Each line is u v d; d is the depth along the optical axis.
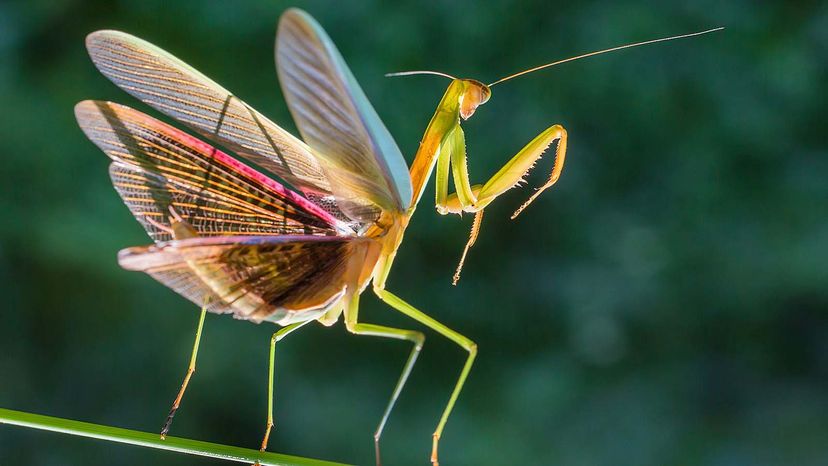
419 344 0.42
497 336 0.95
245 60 0.86
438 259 0.94
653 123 0.92
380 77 0.85
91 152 0.87
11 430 0.92
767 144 0.93
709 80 0.91
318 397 0.91
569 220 0.95
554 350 0.96
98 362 0.93
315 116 0.39
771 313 1.01
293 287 0.41
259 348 0.91
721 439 0.98
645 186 0.94
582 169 0.92
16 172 0.87
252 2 0.85
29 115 0.86
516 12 0.87
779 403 1.00
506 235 0.94
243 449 0.41
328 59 0.37
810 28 0.91
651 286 0.98
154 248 0.39
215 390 0.91
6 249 0.89
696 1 0.90
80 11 0.87
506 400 0.93
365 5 0.85
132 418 0.91
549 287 0.95
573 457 0.94
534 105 0.88
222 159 0.42
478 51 0.87
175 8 0.86
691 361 1.00
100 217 0.87
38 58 0.87
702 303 0.99
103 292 0.92
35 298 0.92
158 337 0.92
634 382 0.98
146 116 0.42
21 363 0.92
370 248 0.42
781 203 0.95
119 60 0.41
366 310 0.93
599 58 0.89
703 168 0.94
